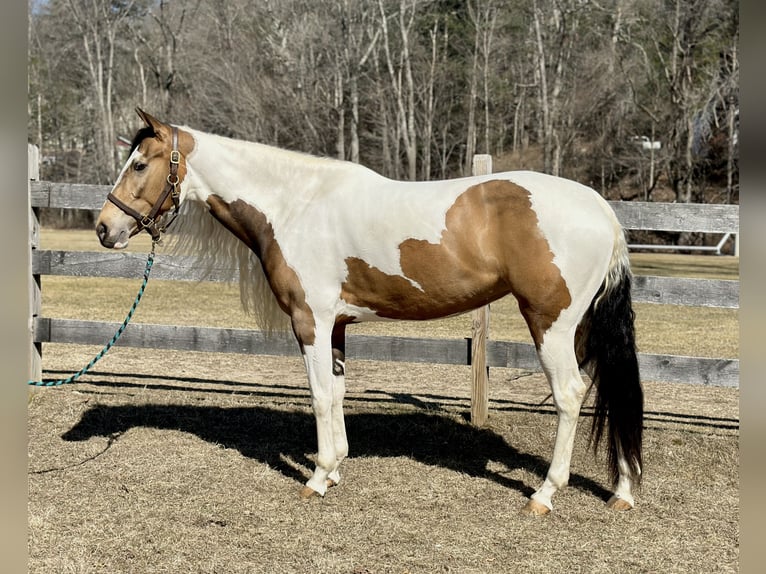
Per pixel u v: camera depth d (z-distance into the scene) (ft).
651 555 11.21
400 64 107.45
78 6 126.93
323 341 13.06
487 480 14.19
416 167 114.42
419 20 117.70
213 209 13.79
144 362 23.07
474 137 106.52
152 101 120.57
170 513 12.54
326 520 12.33
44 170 124.67
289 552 11.16
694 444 15.84
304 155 13.55
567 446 12.47
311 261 12.91
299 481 14.08
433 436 16.57
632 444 12.38
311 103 102.99
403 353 17.47
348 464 14.98
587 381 19.61
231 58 106.42
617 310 12.28
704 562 11.02
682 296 16.37
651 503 13.16
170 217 14.01
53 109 127.95
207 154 13.47
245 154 13.51
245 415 17.85
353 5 107.96
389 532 11.89
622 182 102.32
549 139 98.07
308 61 107.14
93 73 124.16
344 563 10.81
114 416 17.62
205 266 17.01
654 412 18.40
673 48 96.12
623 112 97.76
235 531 11.88
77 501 12.95
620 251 12.34
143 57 130.93
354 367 23.38
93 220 105.19
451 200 12.37
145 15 132.05
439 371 22.89
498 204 12.17
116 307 33.60
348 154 111.96
